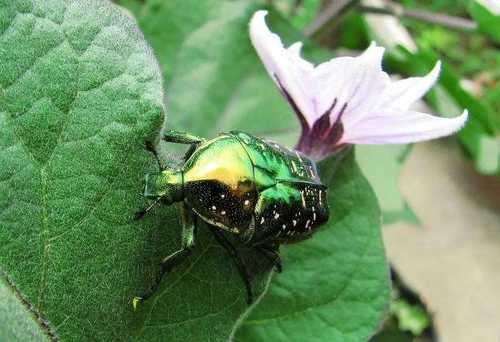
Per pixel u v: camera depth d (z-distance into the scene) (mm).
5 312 76
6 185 79
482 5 155
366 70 93
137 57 84
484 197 282
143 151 84
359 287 109
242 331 108
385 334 127
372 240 109
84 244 83
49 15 81
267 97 147
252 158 86
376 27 235
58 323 82
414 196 278
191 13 147
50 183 81
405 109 96
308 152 102
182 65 147
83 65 82
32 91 80
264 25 96
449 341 247
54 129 81
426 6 307
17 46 80
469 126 169
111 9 84
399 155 154
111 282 85
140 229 86
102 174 83
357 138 100
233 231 86
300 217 91
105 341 85
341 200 108
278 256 94
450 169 286
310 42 151
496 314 255
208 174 83
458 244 269
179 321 89
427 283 257
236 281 91
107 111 83
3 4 79
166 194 83
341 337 108
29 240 81
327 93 97
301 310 109
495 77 316
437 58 157
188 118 144
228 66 147
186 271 89
